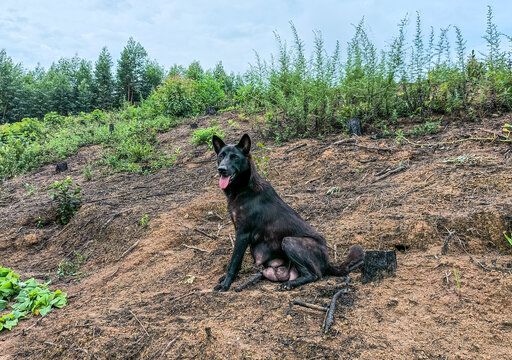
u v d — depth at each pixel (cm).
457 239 358
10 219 690
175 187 704
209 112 1285
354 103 786
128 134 1173
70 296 412
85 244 563
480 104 660
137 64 6506
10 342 332
